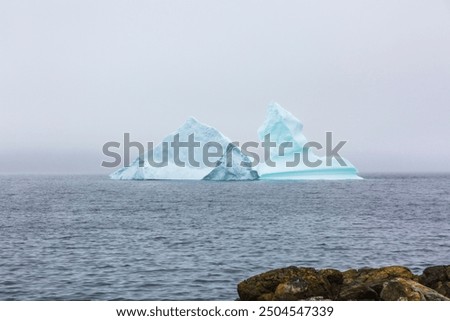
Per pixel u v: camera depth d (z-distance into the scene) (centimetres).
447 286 1273
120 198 7094
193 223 4138
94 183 12744
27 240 3188
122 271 2225
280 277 1289
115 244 3025
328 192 8369
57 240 3194
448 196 7575
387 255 2702
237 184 11181
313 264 2462
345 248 2900
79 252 2741
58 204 6075
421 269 2377
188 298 1781
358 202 6350
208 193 8138
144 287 1930
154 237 3325
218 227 3869
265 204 6044
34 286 1955
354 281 1294
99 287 1931
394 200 6712
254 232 3581
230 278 2098
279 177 9344
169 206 5809
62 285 1966
